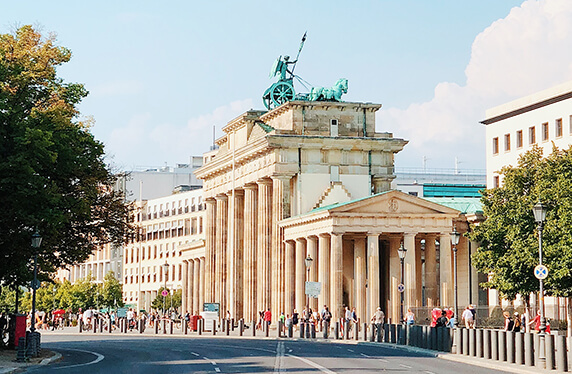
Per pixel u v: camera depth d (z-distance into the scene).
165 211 184.75
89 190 61.16
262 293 107.69
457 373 37.56
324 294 93.50
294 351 55.72
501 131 104.69
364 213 91.56
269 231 108.56
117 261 199.50
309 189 105.81
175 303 166.25
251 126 117.44
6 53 55.47
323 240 94.06
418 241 101.88
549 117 96.50
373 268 91.19
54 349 60.47
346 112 109.19
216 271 125.31
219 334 91.44
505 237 74.31
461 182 198.88
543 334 41.78
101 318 112.25
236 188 118.75
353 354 52.12
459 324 71.19
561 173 71.19
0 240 52.94
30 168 50.09
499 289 74.75
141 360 47.94
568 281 68.06
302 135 106.06
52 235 55.12
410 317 72.00
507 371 40.41
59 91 56.97
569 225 65.75
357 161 107.94
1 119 51.19
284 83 118.50
